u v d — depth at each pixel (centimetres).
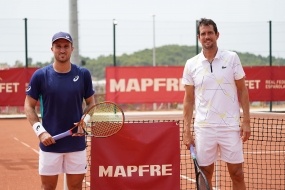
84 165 677
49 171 658
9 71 2686
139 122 842
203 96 714
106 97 2644
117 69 2648
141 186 767
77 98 662
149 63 8588
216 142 712
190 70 728
